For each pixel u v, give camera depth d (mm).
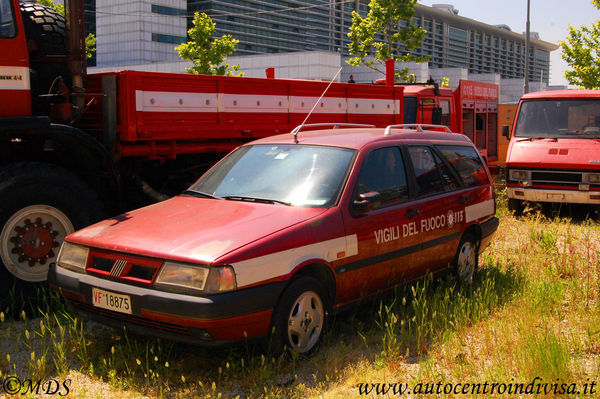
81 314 4520
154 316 4012
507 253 8164
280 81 8406
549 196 11695
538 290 6102
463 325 5152
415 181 5746
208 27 33031
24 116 5672
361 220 4961
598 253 7707
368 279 5074
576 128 12359
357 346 4844
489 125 18797
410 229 5484
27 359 4574
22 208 5438
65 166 6266
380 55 30625
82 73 6590
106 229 4734
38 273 5582
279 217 4602
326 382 4172
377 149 5480
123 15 91375
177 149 7277
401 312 5355
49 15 6629
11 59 5727
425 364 4348
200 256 4012
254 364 4312
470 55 165750
